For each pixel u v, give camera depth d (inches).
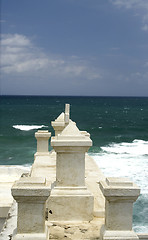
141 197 578.2
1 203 273.4
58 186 214.1
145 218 495.5
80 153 210.5
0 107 5024.6
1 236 183.8
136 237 162.7
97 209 218.7
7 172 422.9
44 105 6033.5
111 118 3267.7
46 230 171.0
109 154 1072.2
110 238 161.9
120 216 164.7
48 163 356.8
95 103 7480.3
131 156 1026.7
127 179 167.5
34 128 2110.0
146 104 7283.5
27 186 158.6
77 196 209.5
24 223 161.2
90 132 1946.4
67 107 400.5
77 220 210.8
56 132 418.6
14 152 1161.4
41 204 160.4
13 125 2341.3
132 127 2255.2
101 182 169.6
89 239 183.0
